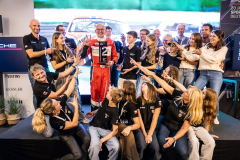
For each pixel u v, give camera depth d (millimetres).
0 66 3590
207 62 2957
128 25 3936
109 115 2230
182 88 2457
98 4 3846
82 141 2203
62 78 2875
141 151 2209
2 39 3527
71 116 2295
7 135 2494
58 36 2807
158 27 3984
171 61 3129
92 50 3027
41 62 3209
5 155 2445
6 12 3639
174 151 2350
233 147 2398
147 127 2434
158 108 2377
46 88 2400
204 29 3303
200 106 2115
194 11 3922
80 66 4008
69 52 2967
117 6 3873
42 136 2469
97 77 3062
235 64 3697
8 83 3834
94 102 3148
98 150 2148
